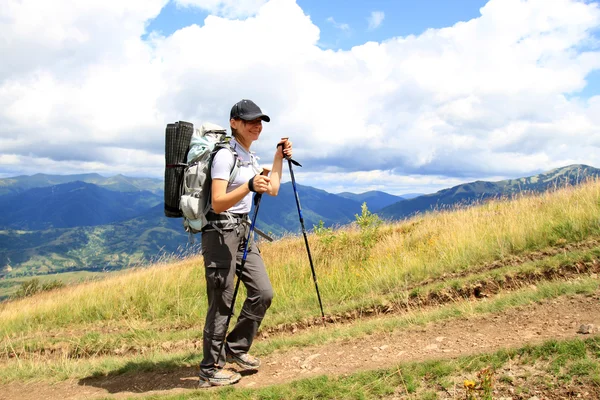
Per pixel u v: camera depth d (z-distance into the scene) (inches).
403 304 273.1
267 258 463.2
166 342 288.7
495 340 158.2
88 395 178.2
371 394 127.8
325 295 335.0
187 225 157.8
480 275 276.8
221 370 160.4
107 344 302.4
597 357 118.8
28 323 411.2
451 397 117.3
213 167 150.6
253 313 162.6
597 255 258.8
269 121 158.9
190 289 408.2
